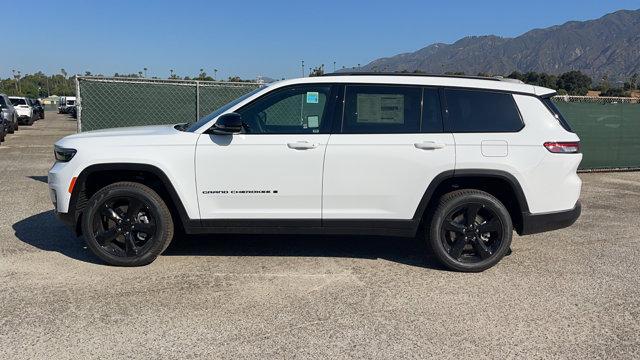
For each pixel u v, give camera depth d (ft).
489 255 16.44
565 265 17.43
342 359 11.12
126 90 30.35
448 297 14.51
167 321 12.78
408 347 11.66
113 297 14.16
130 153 15.93
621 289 15.29
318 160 15.90
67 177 16.06
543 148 16.20
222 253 18.19
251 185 16.06
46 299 13.96
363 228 16.42
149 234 16.39
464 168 16.01
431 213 16.49
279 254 18.17
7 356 11.04
